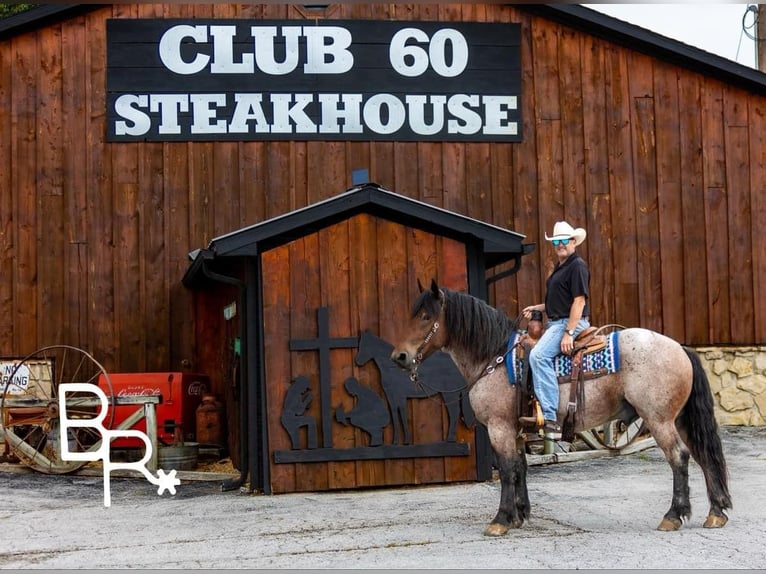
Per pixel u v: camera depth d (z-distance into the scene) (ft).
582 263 26.96
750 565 22.09
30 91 47.29
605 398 26.73
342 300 36.45
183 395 44.88
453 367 36.73
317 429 35.91
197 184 47.80
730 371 50.11
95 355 46.78
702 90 51.13
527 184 49.70
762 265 50.83
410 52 49.21
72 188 47.19
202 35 48.11
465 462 36.68
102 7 47.85
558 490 34.40
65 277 46.88
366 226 36.86
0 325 46.26
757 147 51.29
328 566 23.25
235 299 40.93
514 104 49.78
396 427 36.14
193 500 34.76
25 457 40.68
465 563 23.03
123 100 47.62
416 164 49.06
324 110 48.57
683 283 50.21
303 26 48.60
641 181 50.39
